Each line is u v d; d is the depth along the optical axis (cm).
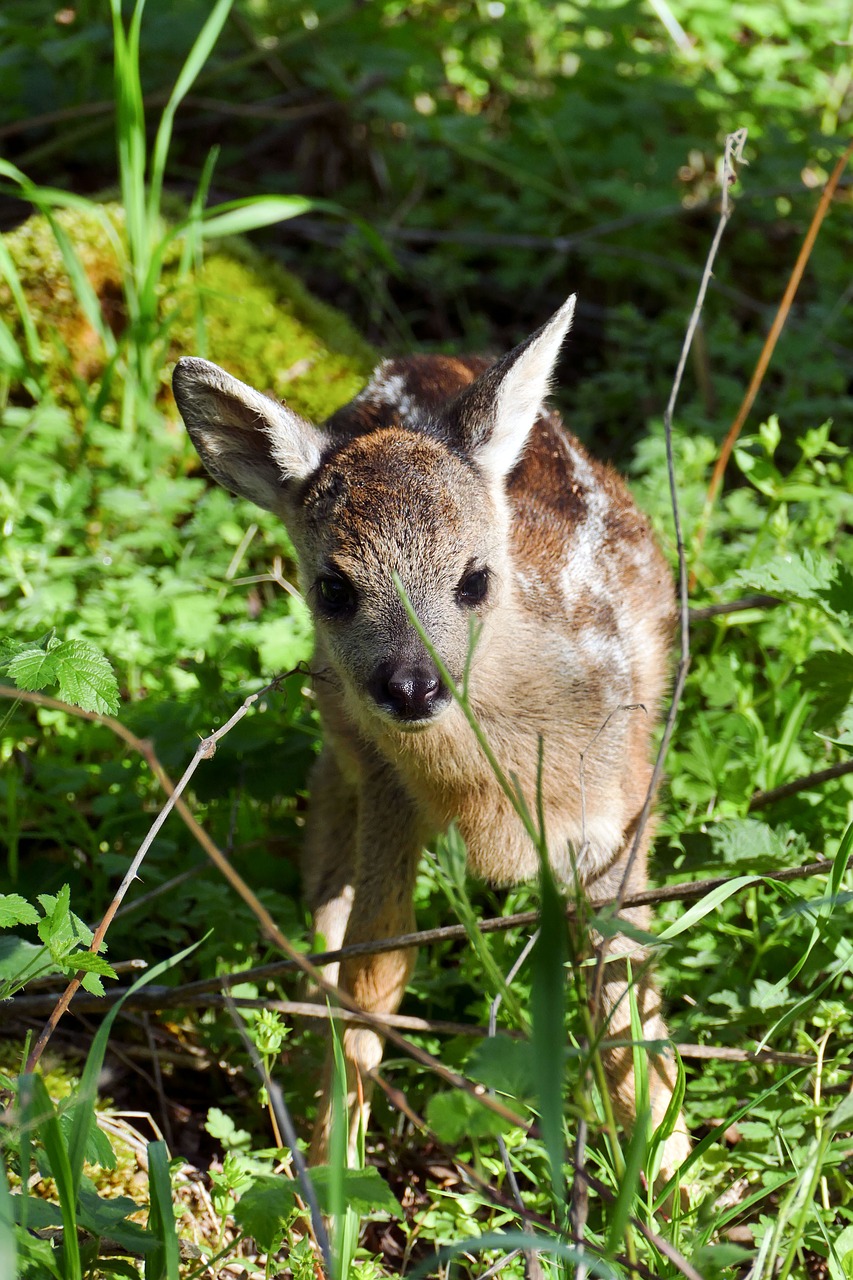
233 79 893
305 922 494
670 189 838
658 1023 390
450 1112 269
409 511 406
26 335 646
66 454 625
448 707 391
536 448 471
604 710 414
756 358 724
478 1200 348
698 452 593
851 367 742
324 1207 286
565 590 425
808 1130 349
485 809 418
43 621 519
